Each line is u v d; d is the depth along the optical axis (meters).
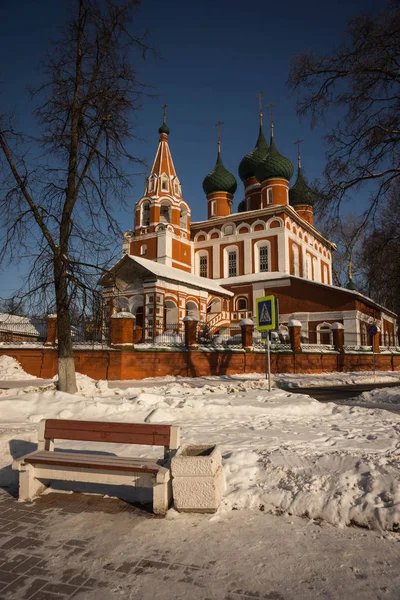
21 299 12.01
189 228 46.03
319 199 16.22
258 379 21.16
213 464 4.31
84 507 4.51
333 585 3.02
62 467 4.68
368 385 20.92
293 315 38.16
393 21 14.45
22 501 4.69
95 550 3.56
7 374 20.84
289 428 7.84
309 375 25.22
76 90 12.50
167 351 21.91
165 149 44.88
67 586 3.03
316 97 16.06
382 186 15.74
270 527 3.95
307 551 3.51
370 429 7.68
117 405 9.65
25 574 3.19
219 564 3.32
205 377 22.09
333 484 4.59
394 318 49.28
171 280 33.31
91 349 20.66
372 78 15.28
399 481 4.44
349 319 35.41
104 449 6.41
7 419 8.94
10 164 12.02
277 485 4.73
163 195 43.59
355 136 15.85
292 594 2.92
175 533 3.85
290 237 44.44
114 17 12.30
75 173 12.38
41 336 22.94
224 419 8.85
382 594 2.91
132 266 33.25
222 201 51.12
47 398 10.46
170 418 8.74
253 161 51.12
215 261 46.28
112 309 20.91
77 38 12.48
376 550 3.52
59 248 12.11
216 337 32.62
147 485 4.40
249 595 2.91
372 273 17.94
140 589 2.98
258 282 40.81
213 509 4.25
